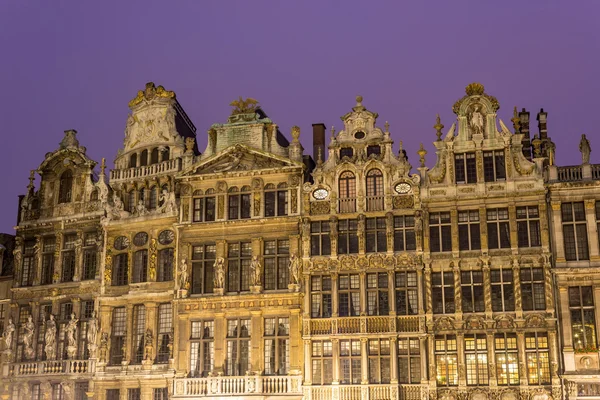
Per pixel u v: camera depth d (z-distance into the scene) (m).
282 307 54.19
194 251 57.19
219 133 59.09
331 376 52.38
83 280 59.47
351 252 54.09
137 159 61.53
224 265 56.00
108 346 57.50
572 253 51.28
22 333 60.59
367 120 56.47
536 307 50.94
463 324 51.31
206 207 57.62
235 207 57.16
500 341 50.97
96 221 60.12
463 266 52.31
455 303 51.72
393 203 54.09
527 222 52.22
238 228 56.38
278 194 56.53
